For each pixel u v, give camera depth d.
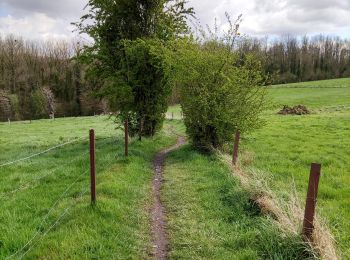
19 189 10.67
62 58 100.12
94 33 21.73
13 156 17.98
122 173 11.83
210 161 14.45
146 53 20.02
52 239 6.64
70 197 9.52
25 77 89.25
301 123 32.09
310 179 6.07
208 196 9.67
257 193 8.71
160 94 21.59
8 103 81.56
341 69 138.12
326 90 85.50
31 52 100.38
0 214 8.14
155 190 10.85
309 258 5.84
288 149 18.47
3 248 6.49
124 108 21.27
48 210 8.57
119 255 6.42
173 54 16.95
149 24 21.64
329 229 6.77
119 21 21.52
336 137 22.86
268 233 6.67
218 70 16.06
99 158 14.59
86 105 89.12
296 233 6.27
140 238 7.27
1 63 90.44
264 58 16.98
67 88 92.75
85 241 6.58
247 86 16.28
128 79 20.56
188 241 7.09
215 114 16.17
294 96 75.31
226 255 6.45
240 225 7.65
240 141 19.94
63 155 17.36
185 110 17.08
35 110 85.19
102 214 7.93
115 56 21.67
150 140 21.03
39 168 14.05
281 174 12.73
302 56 134.75
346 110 45.34
